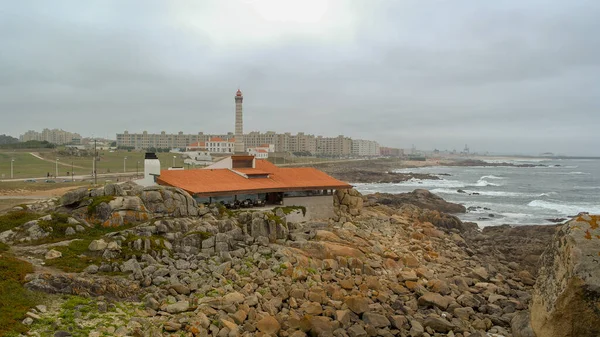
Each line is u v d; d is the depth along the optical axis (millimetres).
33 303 20672
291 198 52688
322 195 54938
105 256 28109
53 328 18844
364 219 56781
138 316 21938
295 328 24281
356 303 27453
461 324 27609
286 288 29078
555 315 18188
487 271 40719
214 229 34531
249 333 22594
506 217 89438
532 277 39594
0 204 67938
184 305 23875
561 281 18156
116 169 139250
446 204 98375
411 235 50750
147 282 26109
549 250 20203
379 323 26266
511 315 28562
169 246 31328
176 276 27531
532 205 109438
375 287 31828
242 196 51094
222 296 25875
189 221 35594
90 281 23859
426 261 41688
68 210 35438
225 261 31266
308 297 28172
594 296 17156
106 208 34188
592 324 17406
